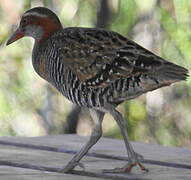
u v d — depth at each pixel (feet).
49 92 84.84
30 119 84.79
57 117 84.43
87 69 36.73
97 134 36.70
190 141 83.61
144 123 83.10
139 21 83.66
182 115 83.87
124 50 36.04
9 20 81.76
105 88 36.58
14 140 41.32
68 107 84.64
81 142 41.06
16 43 83.76
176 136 83.66
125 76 35.94
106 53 36.35
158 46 83.20
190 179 33.40
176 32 81.25
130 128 82.64
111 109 36.78
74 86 37.35
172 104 83.97
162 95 84.02
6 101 83.82
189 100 83.71
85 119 87.97
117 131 83.35
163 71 35.27
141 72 35.55
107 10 82.94
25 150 39.06
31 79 84.69
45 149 39.65
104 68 36.35
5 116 83.82
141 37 83.61
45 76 39.45
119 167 35.35
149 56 35.55
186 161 36.86
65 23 84.38
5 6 81.92
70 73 37.32
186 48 80.89
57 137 42.55
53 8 85.15
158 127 83.35
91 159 37.47
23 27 41.52
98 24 83.15
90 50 36.73
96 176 34.42
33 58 40.68
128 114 82.84
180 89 84.02
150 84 35.68
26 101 84.69
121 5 83.10
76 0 85.05
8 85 83.82
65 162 36.19
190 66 81.00
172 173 34.58
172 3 82.99
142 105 83.10
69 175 32.89
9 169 33.73
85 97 37.17
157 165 36.45
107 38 36.73
